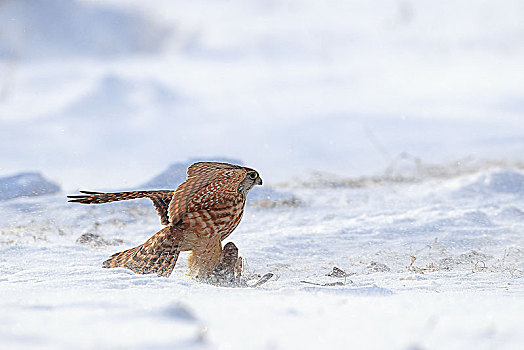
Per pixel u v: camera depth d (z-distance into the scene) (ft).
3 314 31.01
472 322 31.42
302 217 97.30
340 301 37.70
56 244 74.59
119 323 29.17
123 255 53.88
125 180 164.96
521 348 27.22
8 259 64.54
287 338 27.89
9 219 96.27
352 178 139.64
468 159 173.27
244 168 50.57
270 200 107.55
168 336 27.14
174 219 50.88
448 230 82.99
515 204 100.07
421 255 71.51
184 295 40.22
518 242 77.05
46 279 48.29
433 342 27.94
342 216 96.58
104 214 99.25
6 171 182.70
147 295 39.17
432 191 111.14
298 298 39.40
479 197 105.19
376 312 33.71
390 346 26.73
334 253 73.31
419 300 40.06
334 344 27.04
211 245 52.26
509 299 41.91
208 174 49.88
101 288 42.86
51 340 26.27
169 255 51.57
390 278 58.13
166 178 115.96
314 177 135.95
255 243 77.77
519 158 176.35
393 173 149.28
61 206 104.99
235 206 52.16
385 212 98.07
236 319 31.22
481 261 66.90
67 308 32.60
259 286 53.98
